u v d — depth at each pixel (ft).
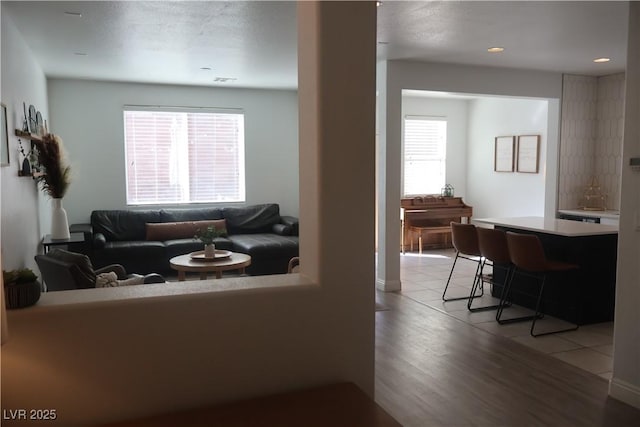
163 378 5.17
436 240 29.25
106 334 4.95
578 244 14.79
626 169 9.87
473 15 12.42
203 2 11.33
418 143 29.19
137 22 12.92
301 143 5.94
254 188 25.49
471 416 9.50
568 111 21.22
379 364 12.00
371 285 5.90
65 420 4.90
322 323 5.73
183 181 24.29
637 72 9.61
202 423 4.94
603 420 9.35
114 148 22.89
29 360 4.76
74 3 11.35
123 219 22.27
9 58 12.24
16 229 12.28
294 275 5.99
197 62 18.22
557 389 10.65
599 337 13.91
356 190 5.74
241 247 21.50
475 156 29.63
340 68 5.57
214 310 5.30
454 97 29.22
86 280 10.78
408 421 9.31
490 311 16.52
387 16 12.46
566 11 12.13
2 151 10.85
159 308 5.09
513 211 27.12
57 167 15.96
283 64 18.60
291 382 5.66
